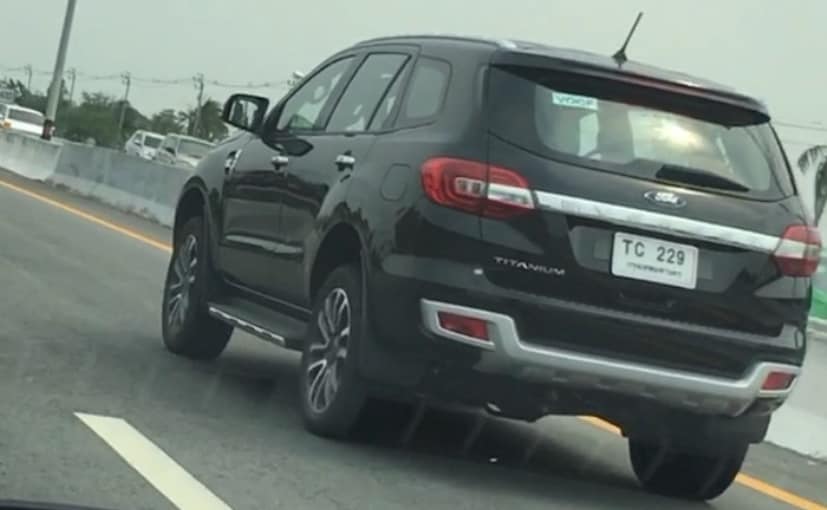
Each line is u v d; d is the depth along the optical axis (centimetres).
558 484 734
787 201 688
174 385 848
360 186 710
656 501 733
